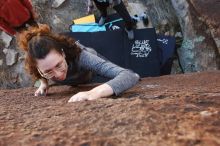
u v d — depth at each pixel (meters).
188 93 1.19
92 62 1.59
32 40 1.45
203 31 3.72
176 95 1.16
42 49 1.42
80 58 1.60
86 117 0.91
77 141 0.77
